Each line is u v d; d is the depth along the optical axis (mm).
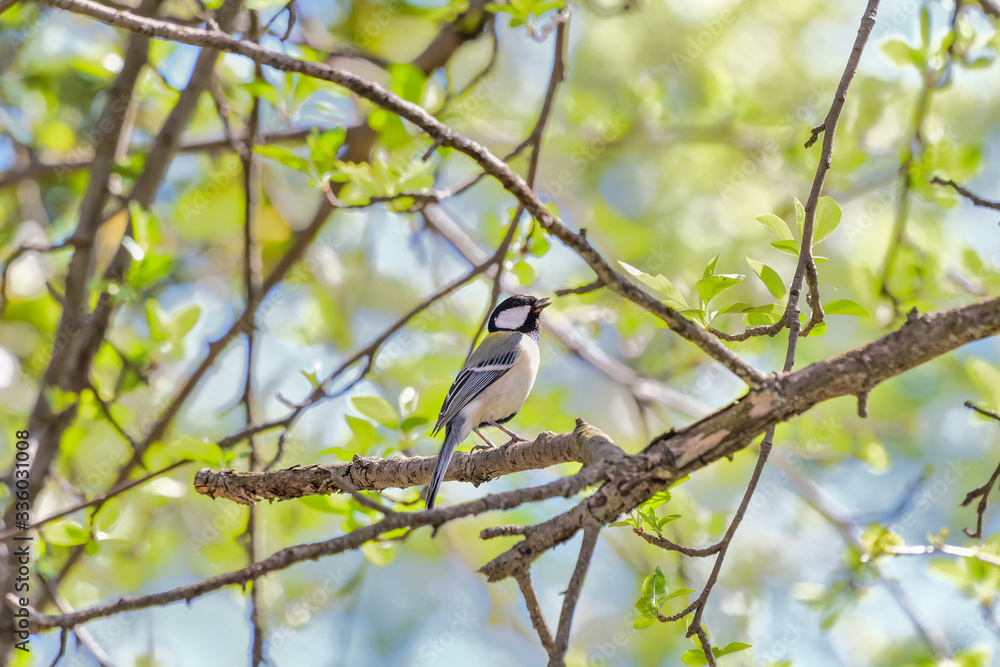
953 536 14180
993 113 13898
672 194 15445
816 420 11820
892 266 10203
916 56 9922
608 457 5207
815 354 13875
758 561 14328
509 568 5062
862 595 9828
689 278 13820
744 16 14344
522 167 14227
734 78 14266
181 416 13914
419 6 11602
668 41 14656
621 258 14039
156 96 11156
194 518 13594
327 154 8586
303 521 12758
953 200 9867
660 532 5891
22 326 14570
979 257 10055
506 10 8719
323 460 11422
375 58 11586
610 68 14938
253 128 10531
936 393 14820
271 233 15406
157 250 9586
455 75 15695
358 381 9055
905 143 11594
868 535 8922
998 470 5938
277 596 12656
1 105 13609
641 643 13992
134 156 10789
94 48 12891
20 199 13938
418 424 8797
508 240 9070
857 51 5617
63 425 9461
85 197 10156
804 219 5637
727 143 13859
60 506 11055
